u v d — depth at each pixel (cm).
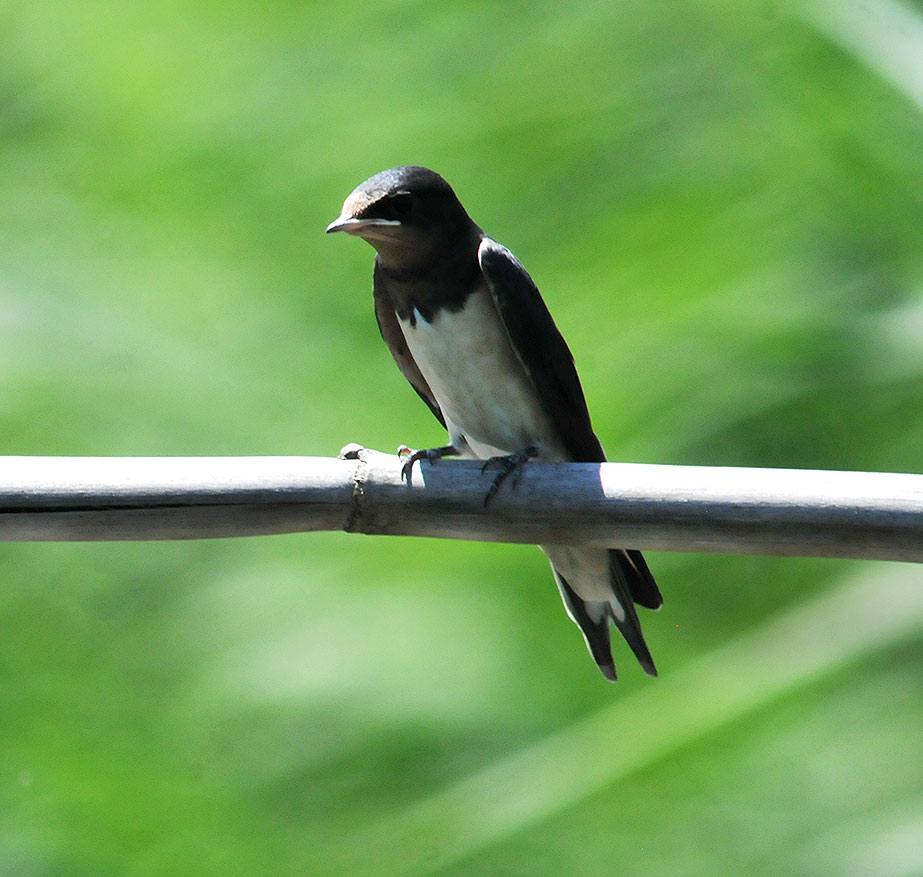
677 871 1128
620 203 1376
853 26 1173
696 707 1034
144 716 1430
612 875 1129
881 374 1195
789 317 1237
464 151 1534
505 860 1121
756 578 1227
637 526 568
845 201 1273
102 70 1919
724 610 1232
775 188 1320
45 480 559
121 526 566
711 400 1229
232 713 1358
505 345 763
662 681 1073
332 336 1611
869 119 1252
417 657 1318
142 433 1580
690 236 1324
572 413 771
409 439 1451
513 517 574
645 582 757
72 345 1641
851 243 1259
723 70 1401
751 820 1143
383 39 1698
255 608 1427
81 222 1817
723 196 1338
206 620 1451
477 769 1232
